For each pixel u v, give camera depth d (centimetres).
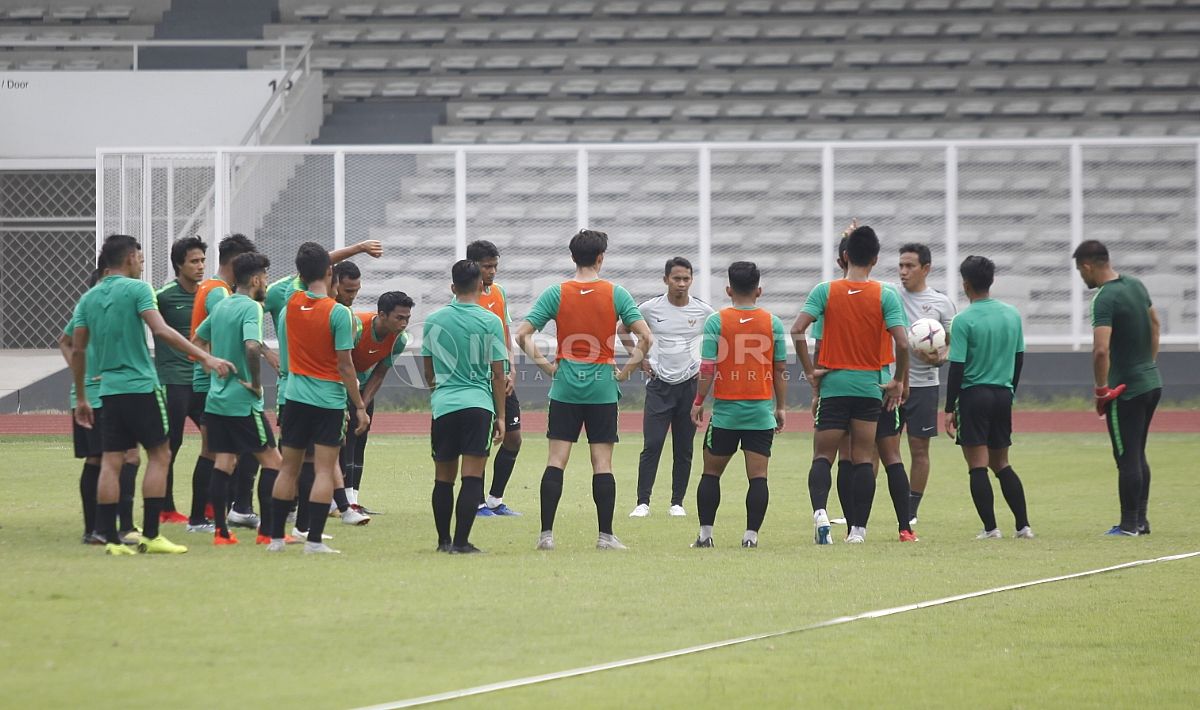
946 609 2316
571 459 5456
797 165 7319
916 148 7306
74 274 9050
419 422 6831
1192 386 7225
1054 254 7275
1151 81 10462
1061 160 7275
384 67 10675
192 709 1638
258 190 7181
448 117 10375
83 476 3073
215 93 9262
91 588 2406
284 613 2216
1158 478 4553
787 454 5566
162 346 3416
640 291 7344
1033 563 2819
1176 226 7238
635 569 2711
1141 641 2089
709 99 10531
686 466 3869
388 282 7212
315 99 9838
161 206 7175
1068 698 1766
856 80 10569
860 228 3156
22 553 2881
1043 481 4572
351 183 7206
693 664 1917
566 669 1875
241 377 3102
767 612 2278
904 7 11038
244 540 3231
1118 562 2833
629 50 10925
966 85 10525
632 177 7300
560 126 10288
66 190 9225
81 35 10806
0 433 6275
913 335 3550
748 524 3108
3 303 9019
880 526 3584
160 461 2923
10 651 1925
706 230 7319
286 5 11100
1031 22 10912
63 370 7462
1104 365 3256
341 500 3591
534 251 7275
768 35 10956
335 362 2945
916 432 3591
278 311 3591
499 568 2711
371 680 1792
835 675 1869
